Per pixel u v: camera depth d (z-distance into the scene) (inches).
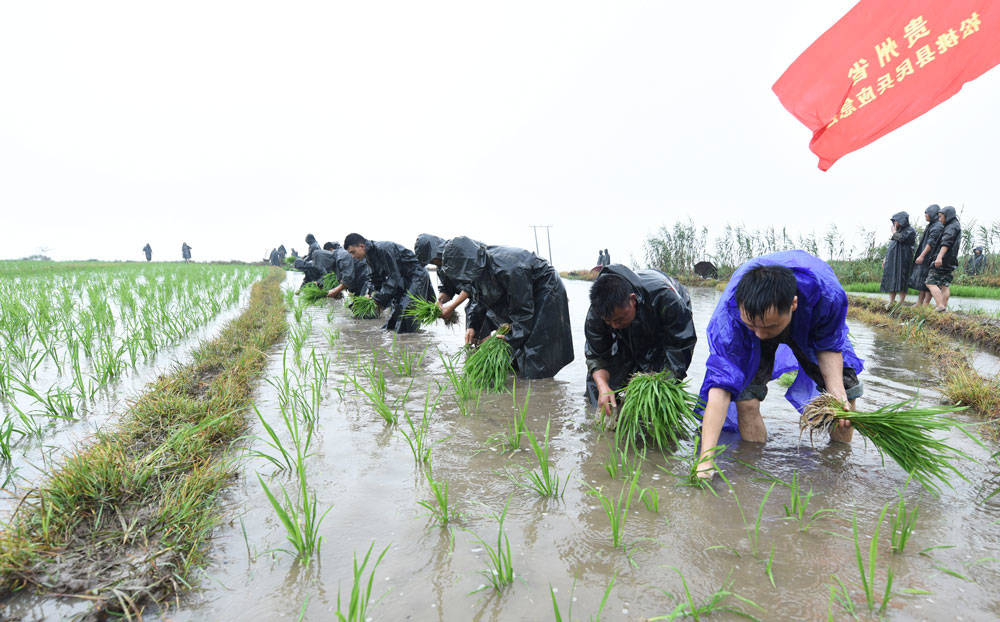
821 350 122.8
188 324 337.1
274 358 247.9
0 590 77.7
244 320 340.8
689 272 1017.5
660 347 159.8
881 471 118.0
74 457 110.2
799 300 115.8
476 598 76.2
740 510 101.0
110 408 162.1
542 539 92.0
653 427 133.3
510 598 76.2
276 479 116.3
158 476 111.7
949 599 73.9
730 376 114.8
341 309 488.1
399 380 205.5
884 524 94.6
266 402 172.7
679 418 139.6
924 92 136.9
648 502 104.9
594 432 147.9
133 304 344.5
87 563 84.0
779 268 102.0
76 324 286.2
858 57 144.5
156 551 87.1
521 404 175.8
